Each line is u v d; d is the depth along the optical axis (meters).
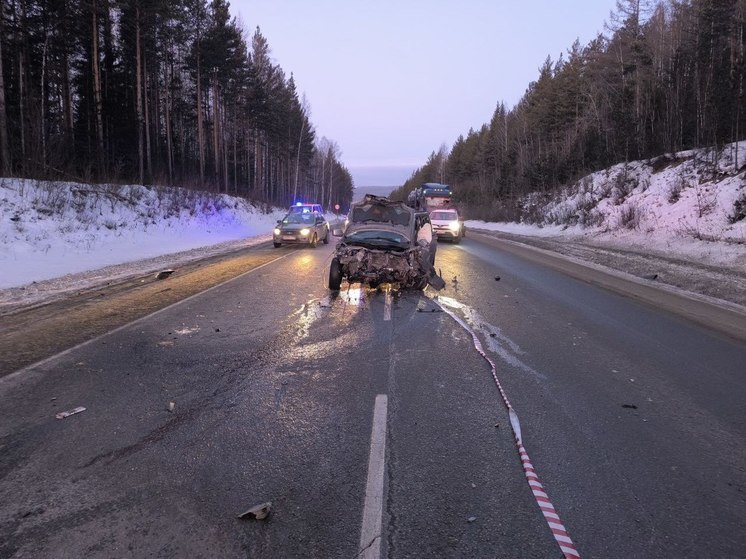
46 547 2.50
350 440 3.70
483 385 4.88
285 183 85.69
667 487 3.16
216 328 6.94
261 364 5.41
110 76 39.22
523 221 40.47
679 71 37.84
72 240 16.11
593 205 30.53
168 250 18.44
